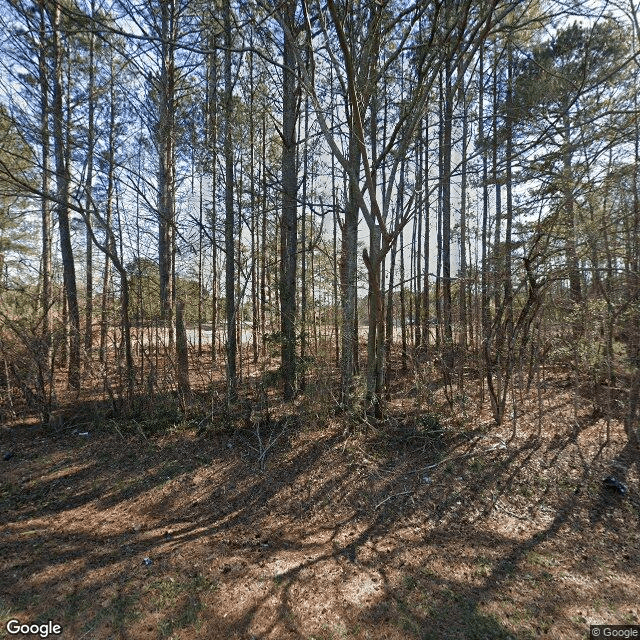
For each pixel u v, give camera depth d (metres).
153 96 6.86
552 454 4.98
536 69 6.79
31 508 3.89
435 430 5.44
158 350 6.32
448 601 2.69
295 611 2.55
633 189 4.86
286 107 7.04
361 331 12.52
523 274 5.40
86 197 6.16
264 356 6.62
